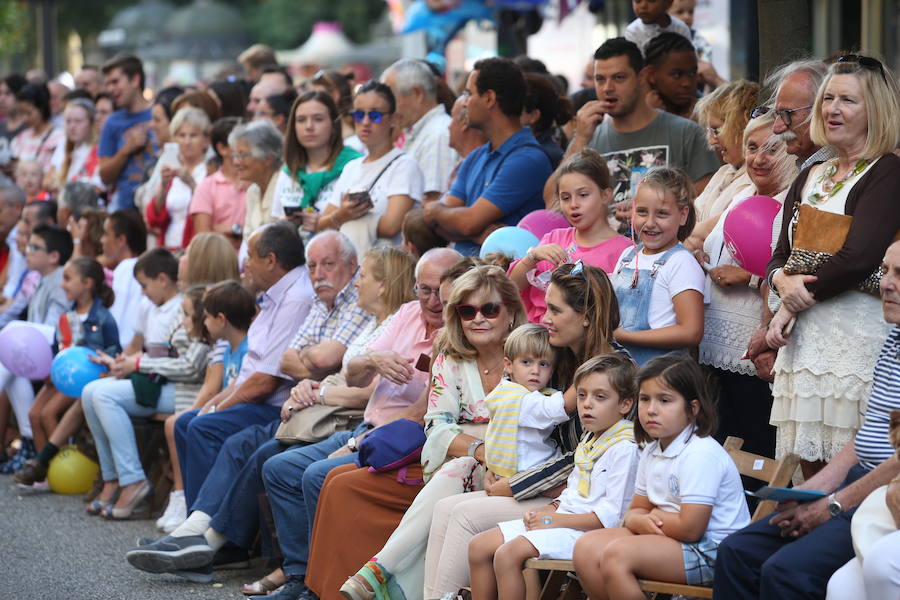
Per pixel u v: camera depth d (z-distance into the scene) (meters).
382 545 18.89
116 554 23.84
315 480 19.64
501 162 23.20
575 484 16.27
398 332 20.81
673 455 14.84
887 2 41.22
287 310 23.73
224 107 34.62
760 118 18.42
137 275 28.05
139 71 37.31
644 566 14.36
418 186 25.75
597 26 51.31
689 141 21.77
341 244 22.88
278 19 129.38
